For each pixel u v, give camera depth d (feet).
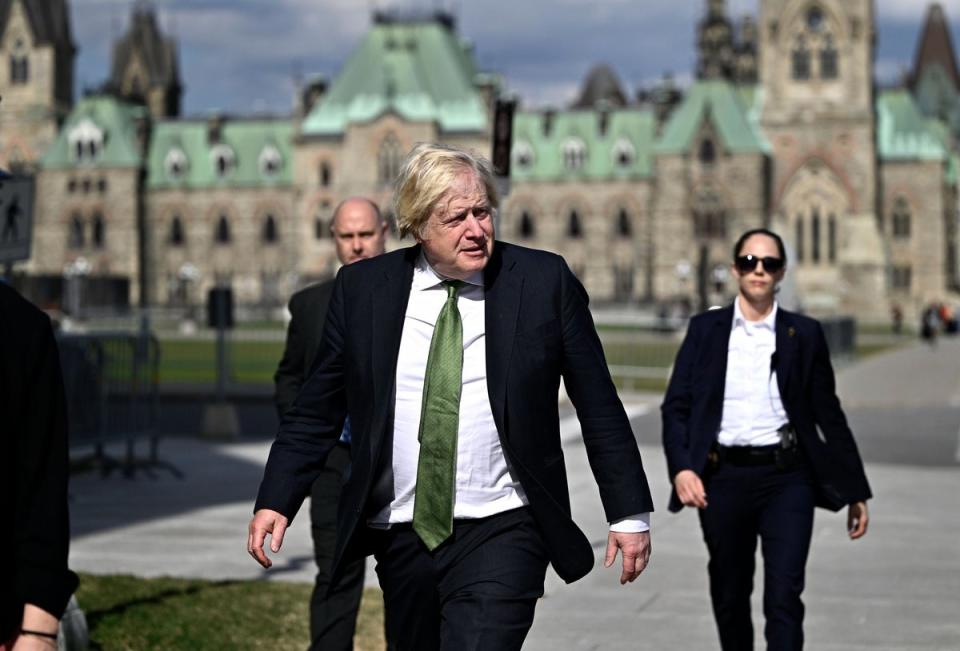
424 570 26.84
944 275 479.41
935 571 58.23
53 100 531.50
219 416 114.62
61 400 20.10
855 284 463.42
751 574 39.91
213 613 47.60
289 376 41.75
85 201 519.60
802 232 468.34
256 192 514.27
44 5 530.68
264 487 27.71
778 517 38.86
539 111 505.66
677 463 39.60
